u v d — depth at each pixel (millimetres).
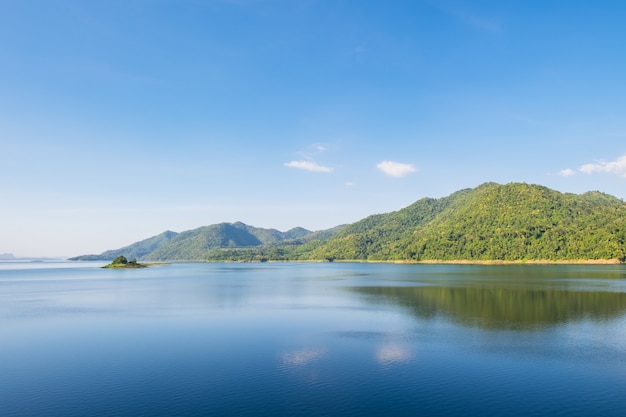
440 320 59312
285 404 29688
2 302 87812
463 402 29875
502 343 45469
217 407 29297
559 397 30797
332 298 88062
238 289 114375
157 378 35562
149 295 99750
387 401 30047
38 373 37406
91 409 29391
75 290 116688
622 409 28766
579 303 73688
